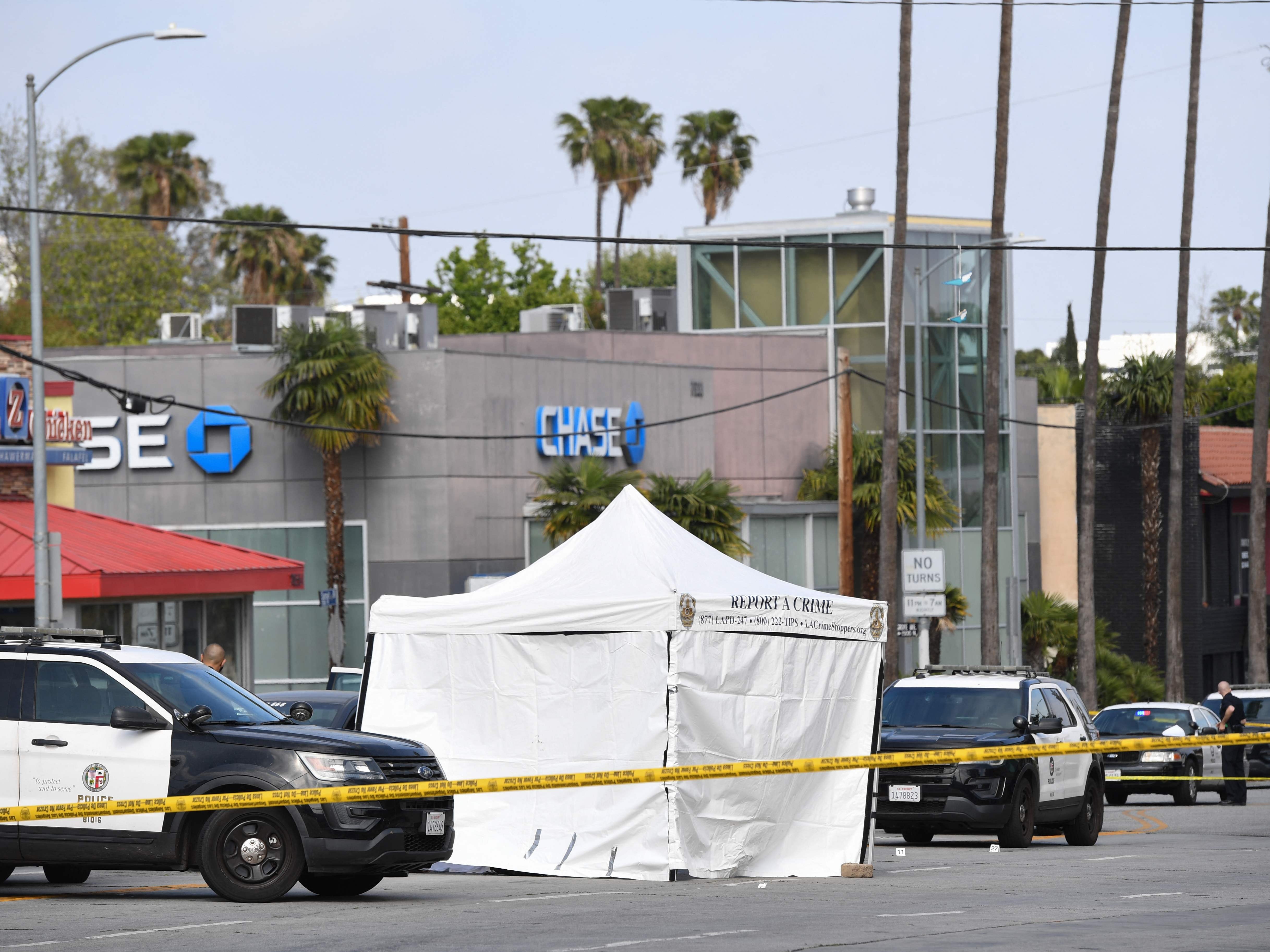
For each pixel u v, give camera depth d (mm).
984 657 94688
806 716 40719
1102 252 102625
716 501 101125
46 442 69562
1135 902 33969
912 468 116875
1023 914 31484
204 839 33344
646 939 27125
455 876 39781
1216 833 60000
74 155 191375
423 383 102938
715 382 123938
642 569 39906
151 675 35156
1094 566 134875
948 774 49125
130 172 194875
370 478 103438
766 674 40062
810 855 40719
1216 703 89938
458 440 103000
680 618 38625
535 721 40000
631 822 38844
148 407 105938
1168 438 138375
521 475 106375
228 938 27547
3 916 31016
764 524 115875
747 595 39781
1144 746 39969
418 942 26875
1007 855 48188
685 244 60625
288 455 104438
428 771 35188
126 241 188750
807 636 40969
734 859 39438
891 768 49719
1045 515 144250
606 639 39469
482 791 33750
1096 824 54688
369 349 101625
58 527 74312
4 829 34156
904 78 88938
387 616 41812
